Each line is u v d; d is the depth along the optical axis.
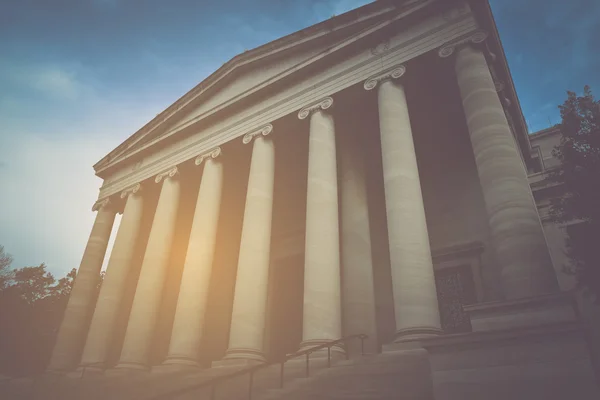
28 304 49.31
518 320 10.81
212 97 31.17
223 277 30.97
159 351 29.20
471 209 24.52
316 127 22.33
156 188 32.00
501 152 15.95
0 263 58.06
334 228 19.58
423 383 11.11
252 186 23.34
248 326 19.39
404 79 21.11
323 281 17.95
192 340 21.66
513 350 9.30
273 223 31.89
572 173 12.31
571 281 21.27
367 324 19.91
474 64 18.70
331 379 12.53
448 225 24.66
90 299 30.50
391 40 22.28
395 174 17.91
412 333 14.23
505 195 14.95
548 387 8.69
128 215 30.77
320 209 19.70
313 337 16.70
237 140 26.70
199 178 30.59
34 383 23.39
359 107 23.48
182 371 19.77
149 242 27.19
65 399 20.31
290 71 25.16
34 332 43.97
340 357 16.14
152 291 25.34
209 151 27.88
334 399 11.43
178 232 32.81
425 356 12.59
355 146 24.55
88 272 31.11
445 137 27.23
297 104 24.28
